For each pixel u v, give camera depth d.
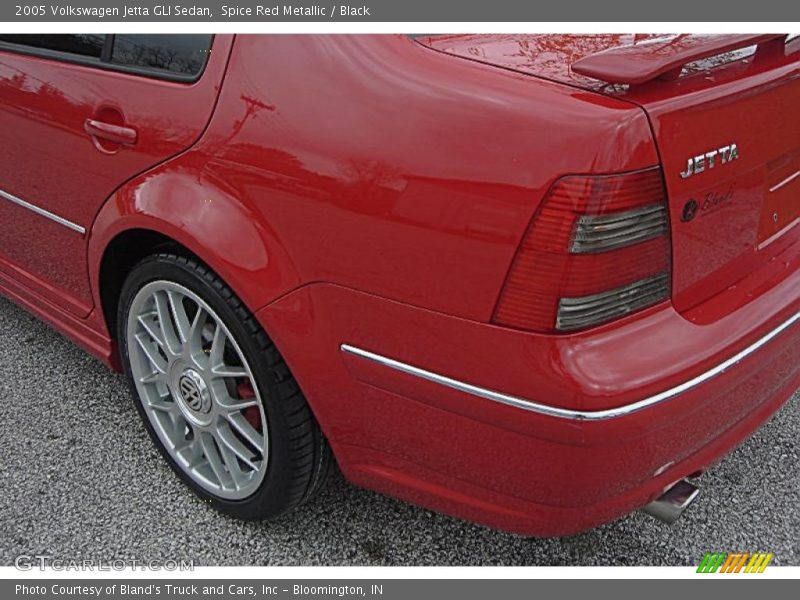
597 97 1.57
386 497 2.40
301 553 2.21
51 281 2.66
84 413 2.72
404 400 1.75
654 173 1.54
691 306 1.74
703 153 1.63
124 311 2.32
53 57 2.31
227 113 1.87
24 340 3.13
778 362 1.96
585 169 1.49
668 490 1.89
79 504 2.34
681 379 1.61
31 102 2.37
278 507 2.15
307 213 1.74
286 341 1.84
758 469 2.51
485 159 1.55
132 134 2.06
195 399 2.21
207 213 1.90
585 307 1.55
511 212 1.53
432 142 1.59
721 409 1.80
